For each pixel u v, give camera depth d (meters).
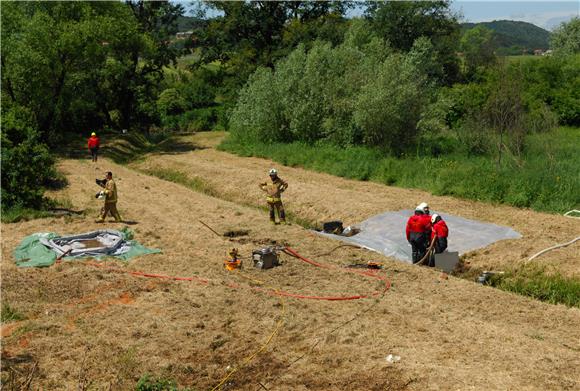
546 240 15.09
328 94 32.12
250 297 11.47
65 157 33.94
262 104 34.97
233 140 38.16
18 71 32.38
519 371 8.39
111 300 11.29
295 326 10.10
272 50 52.47
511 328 10.29
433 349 9.17
